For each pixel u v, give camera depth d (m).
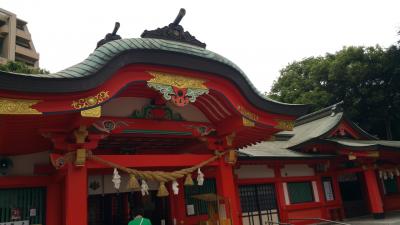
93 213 11.30
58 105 6.53
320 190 17.30
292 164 16.69
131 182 7.78
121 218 11.63
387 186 20.48
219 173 9.76
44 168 8.62
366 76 29.67
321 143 16.86
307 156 16.16
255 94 9.18
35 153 8.77
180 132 9.24
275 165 15.88
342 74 30.16
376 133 32.81
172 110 9.31
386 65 29.00
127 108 8.64
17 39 48.12
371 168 16.72
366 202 19.45
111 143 9.64
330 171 18.19
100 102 6.96
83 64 7.06
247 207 14.30
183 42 8.92
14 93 6.02
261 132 10.27
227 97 8.76
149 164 8.36
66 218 7.11
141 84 8.17
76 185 7.29
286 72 38.00
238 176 14.41
